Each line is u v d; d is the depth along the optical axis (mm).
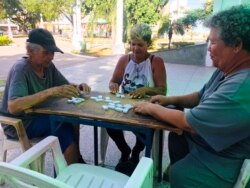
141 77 2229
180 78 7406
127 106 1713
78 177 1509
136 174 1208
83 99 1883
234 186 1308
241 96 1168
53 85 2166
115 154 2629
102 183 1463
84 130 3188
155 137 2041
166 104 1752
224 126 1193
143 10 15523
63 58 11898
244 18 1185
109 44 19453
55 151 1537
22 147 1835
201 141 1411
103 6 16016
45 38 1851
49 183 869
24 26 18391
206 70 9227
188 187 1391
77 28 16859
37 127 1965
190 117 1293
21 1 17484
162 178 2160
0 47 16734
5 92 1934
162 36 15648
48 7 17781
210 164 1339
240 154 1285
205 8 15383
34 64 1936
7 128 1989
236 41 1190
